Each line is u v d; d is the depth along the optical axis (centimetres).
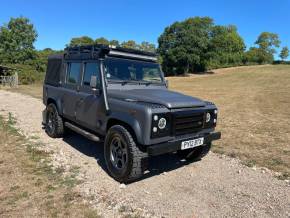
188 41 6838
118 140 486
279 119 1168
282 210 414
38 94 2011
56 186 461
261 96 2380
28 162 558
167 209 407
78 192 443
